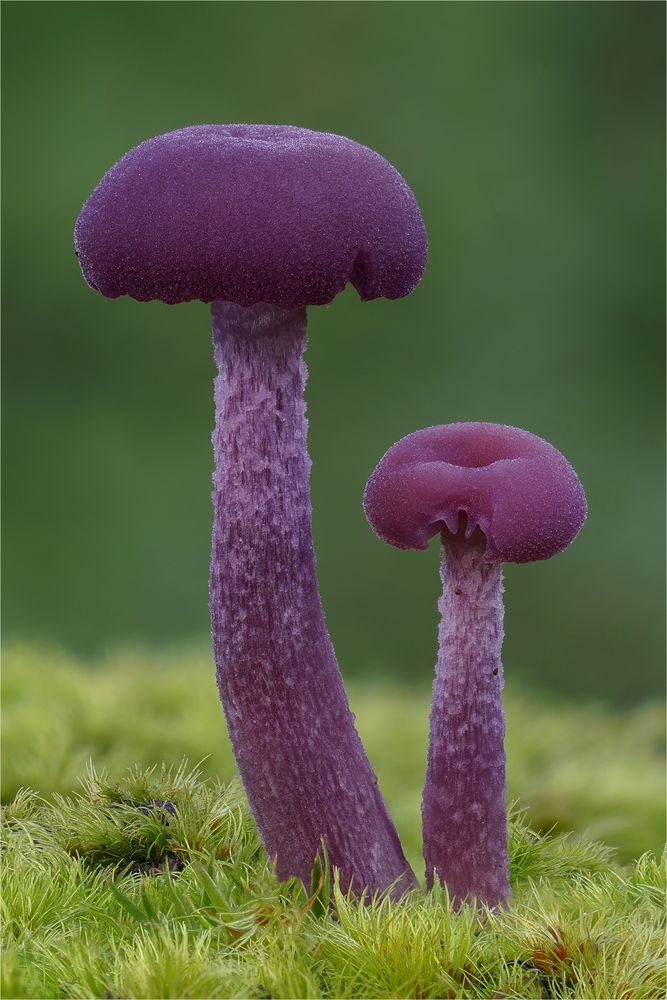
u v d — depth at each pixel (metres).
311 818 0.28
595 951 0.27
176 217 0.27
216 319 0.28
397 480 0.28
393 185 0.28
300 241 0.27
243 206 0.27
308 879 0.28
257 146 0.27
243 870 0.29
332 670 0.28
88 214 0.28
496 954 0.28
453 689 0.28
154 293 0.28
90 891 0.28
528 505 0.28
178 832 0.29
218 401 0.28
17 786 0.31
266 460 0.28
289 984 0.27
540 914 0.28
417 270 0.28
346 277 0.28
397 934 0.27
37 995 0.27
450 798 0.28
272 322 0.28
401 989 0.27
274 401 0.28
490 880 0.28
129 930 0.28
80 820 0.29
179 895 0.28
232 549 0.28
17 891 0.28
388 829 0.28
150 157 0.28
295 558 0.28
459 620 0.28
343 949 0.27
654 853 0.31
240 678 0.28
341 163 0.28
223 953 0.27
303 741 0.28
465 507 0.28
